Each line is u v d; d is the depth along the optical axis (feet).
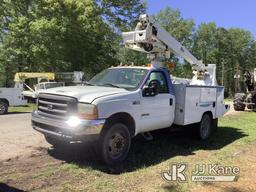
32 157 23.13
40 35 103.55
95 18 109.70
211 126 33.09
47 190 17.15
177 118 27.96
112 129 21.70
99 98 20.95
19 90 57.31
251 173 20.88
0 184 17.81
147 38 29.37
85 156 23.62
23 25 104.47
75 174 19.80
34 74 84.38
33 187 17.51
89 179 19.07
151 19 29.73
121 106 22.12
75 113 20.86
